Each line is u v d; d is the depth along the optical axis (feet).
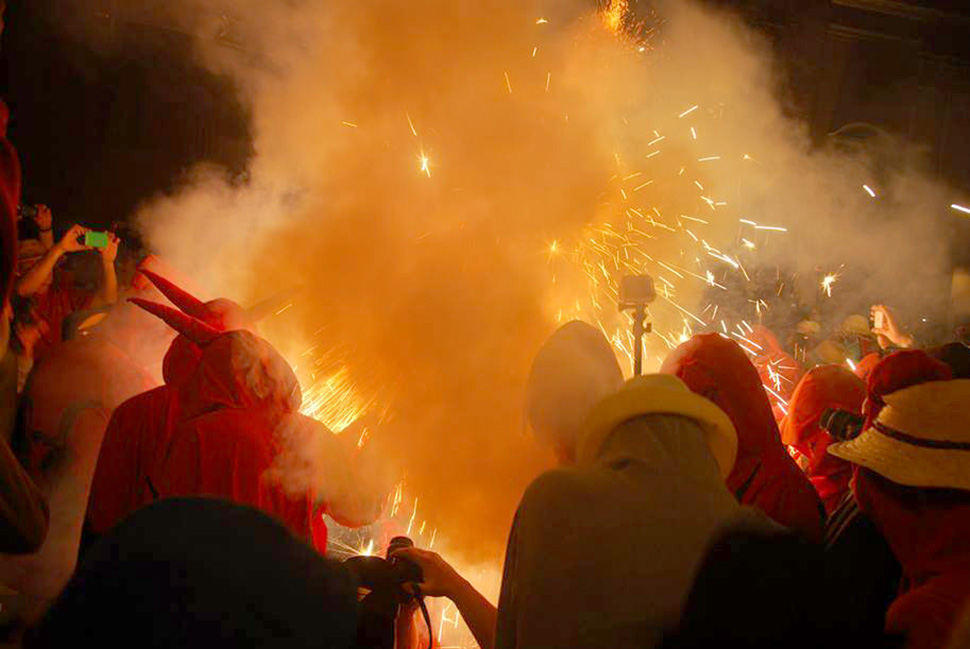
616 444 6.05
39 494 7.14
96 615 3.40
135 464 9.32
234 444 8.61
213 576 3.51
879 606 7.41
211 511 3.72
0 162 6.79
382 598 7.52
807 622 5.38
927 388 7.33
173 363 9.71
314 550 3.88
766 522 5.69
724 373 8.83
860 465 7.24
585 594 5.51
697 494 5.71
